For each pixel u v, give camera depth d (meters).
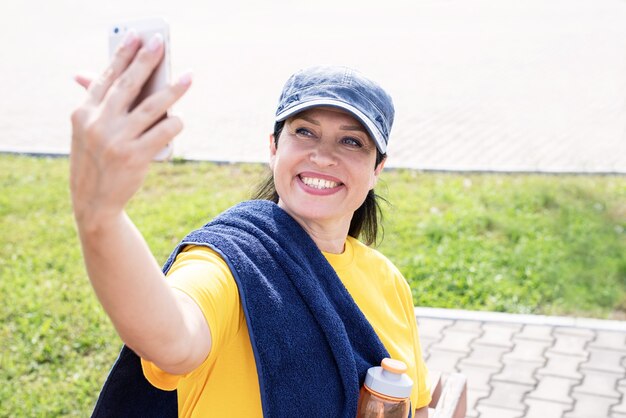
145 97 1.25
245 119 10.71
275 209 2.00
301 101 1.97
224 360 1.76
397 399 1.90
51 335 4.75
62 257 5.97
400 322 2.24
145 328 1.36
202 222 6.79
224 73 13.65
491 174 8.00
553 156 8.68
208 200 7.36
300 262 1.91
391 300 2.26
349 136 2.03
